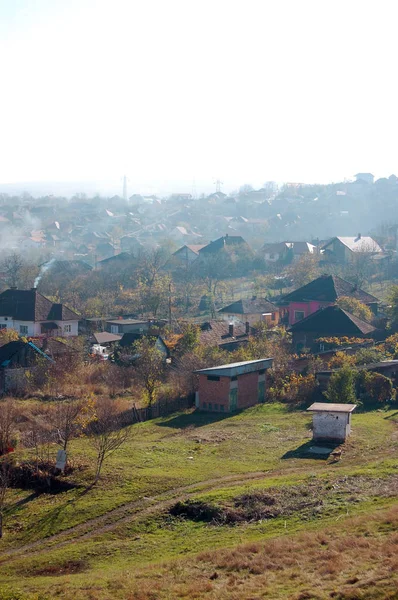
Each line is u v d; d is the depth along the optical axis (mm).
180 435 34344
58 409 35875
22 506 25547
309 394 40594
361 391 39906
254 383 41125
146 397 40750
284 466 27812
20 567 20516
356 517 19781
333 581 15328
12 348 50969
